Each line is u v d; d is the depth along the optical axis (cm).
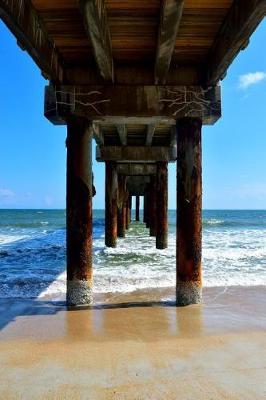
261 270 927
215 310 535
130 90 543
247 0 361
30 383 307
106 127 980
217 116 542
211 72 509
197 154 544
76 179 544
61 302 588
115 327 456
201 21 443
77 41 487
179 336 421
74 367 337
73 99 541
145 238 1791
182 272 551
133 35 471
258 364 341
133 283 729
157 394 286
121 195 1728
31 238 1931
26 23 387
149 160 1165
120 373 323
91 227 560
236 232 2736
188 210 542
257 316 507
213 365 338
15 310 541
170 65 547
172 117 545
